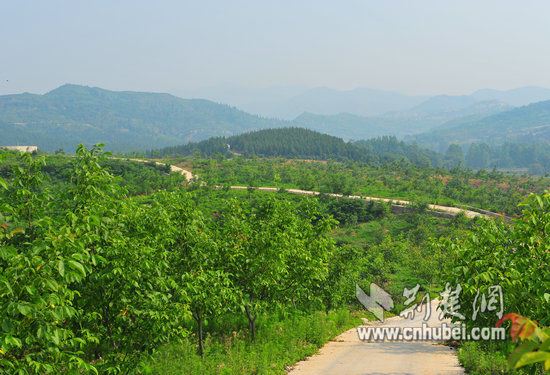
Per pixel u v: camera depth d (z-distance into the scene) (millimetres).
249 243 14320
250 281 13953
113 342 9844
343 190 97500
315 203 17828
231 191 100125
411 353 12695
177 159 164125
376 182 113500
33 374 6199
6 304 5027
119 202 9992
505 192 113562
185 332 9914
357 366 10742
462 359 10352
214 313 12922
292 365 11516
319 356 12711
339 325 21344
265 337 14109
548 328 2227
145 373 9117
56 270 5711
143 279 9008
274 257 13984
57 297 5293
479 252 8656
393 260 50500
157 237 10094
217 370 9977
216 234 13773
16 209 7898
